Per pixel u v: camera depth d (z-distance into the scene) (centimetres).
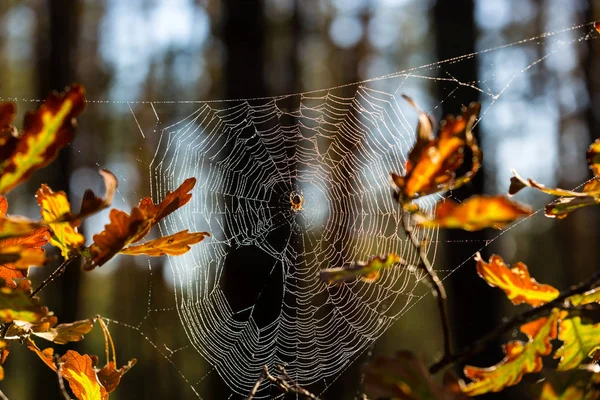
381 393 127
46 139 119
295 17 1677
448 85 779
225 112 740
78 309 1165
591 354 169
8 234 119
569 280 1908
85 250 150
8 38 1653
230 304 704
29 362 1420
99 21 1714
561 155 1867
